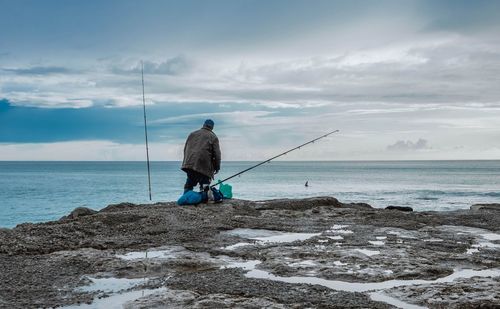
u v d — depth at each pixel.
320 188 62.09
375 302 4.23
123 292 4.64
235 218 9.49
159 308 4.11
